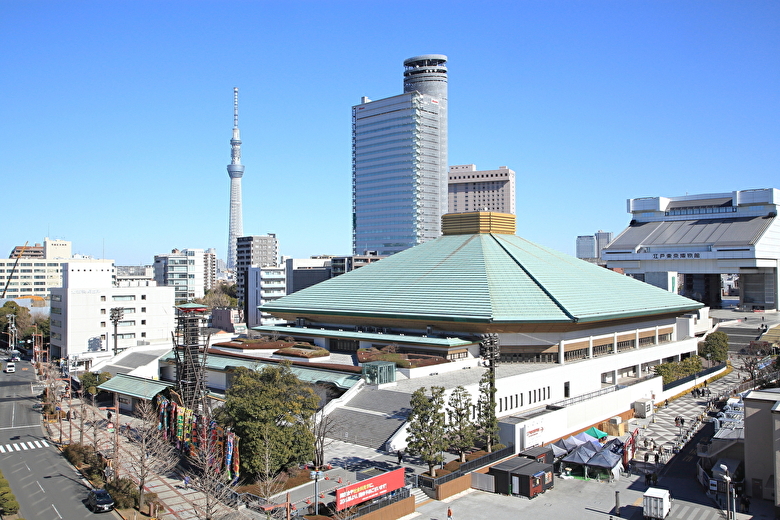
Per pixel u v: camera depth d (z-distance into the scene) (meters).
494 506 66.25
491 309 109.06
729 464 73.44
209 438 70.44
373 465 73.12
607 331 123.44
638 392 110.31
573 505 66.81
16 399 120.69
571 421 92.38
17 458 82.81
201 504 64.94
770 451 69.19
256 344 125.19
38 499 67.62
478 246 137.75
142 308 173.38
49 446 88.75
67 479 74.31
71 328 162.50
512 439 80.56
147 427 78.62
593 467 76.81
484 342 77.50
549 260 138.38
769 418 69.44
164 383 100.69
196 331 87.50
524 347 112.56
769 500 68.69
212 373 115.38
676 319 149.38
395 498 62.28
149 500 65.94
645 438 93.19
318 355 115.19
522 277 123.75
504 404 92.19
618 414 103.94
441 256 138.50
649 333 137.88
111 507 64.56
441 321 112.12
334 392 100.19
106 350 167.00
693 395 123.06
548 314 109.56
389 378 95.38
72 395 121.44
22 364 167.38
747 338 182.62
